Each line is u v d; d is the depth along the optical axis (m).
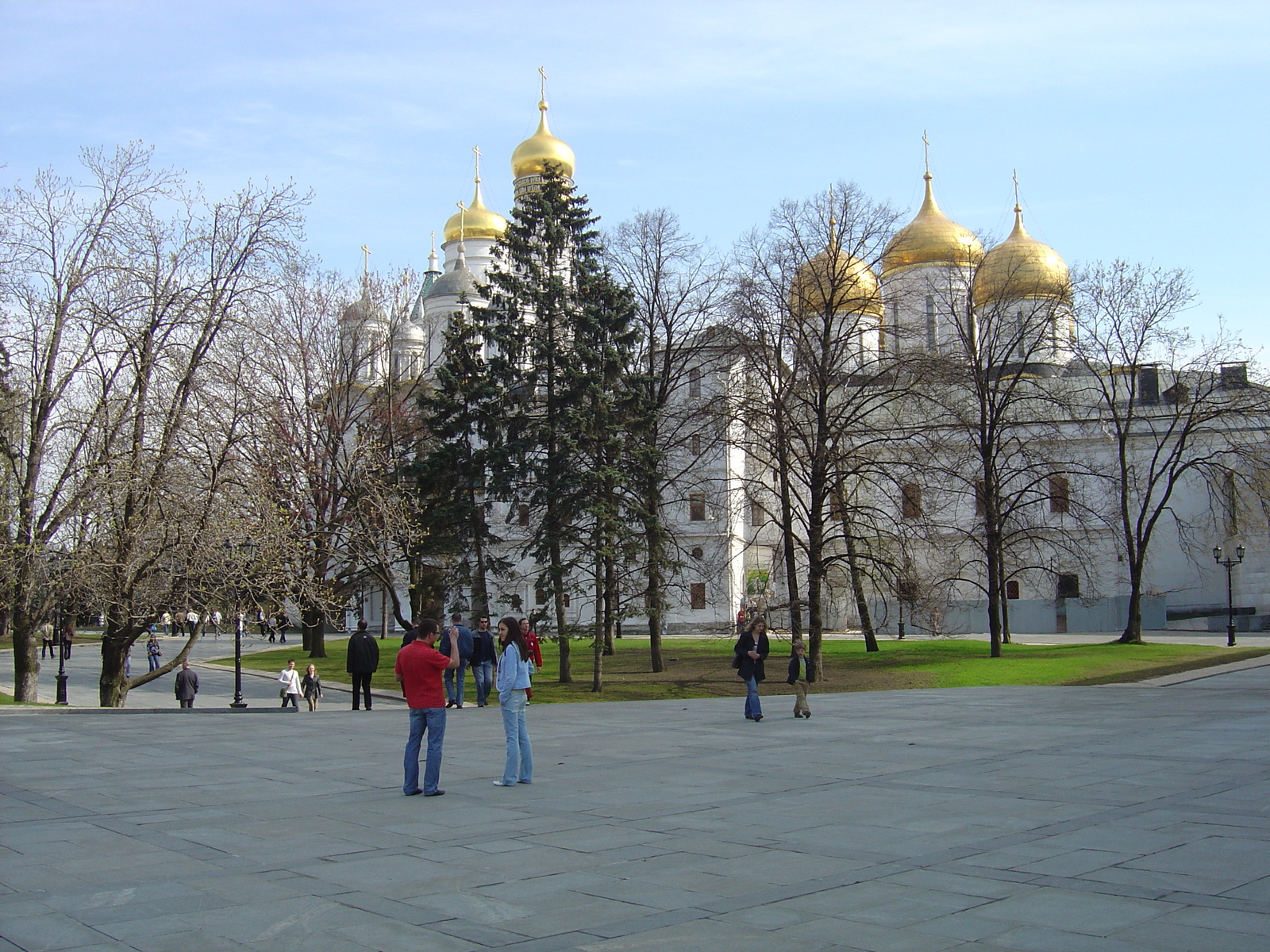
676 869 8.89
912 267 65.62
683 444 38.72
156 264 27.70
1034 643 52.28
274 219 28.47
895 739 18.28
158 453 26.38
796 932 7.03
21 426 27.23
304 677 41.28
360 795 12.94
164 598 27.53
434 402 36.38
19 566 26.06
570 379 33.81
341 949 6.87
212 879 8.73
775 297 35.00
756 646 22.73
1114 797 11.89
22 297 26.72
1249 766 14.13
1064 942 6.71
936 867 8.79
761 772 14.49
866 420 45.41
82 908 7.87
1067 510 50.09
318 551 34.62
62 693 29.95
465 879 8.66
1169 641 55.16
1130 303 46.78
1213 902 7.57
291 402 37.22
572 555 41.25
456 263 82.75
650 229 39.97
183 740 18.98
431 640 13.13
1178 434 66.81
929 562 53.25
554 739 19.03
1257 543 66.56
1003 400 45.34
